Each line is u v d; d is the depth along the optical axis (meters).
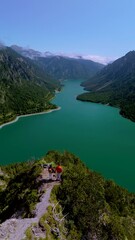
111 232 52.16
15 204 61.81
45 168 70.12
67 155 107.62
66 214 52.59
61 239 46.94
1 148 197.50
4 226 45.69
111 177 145.12
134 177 145.50
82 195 57.38
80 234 49.69
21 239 43.38
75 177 63.66
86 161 169.38
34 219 48.19
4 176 109.38
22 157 177.38
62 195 56.69
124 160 172.00
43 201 54.03
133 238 57.69
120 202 75.25
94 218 53.09
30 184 65.12
